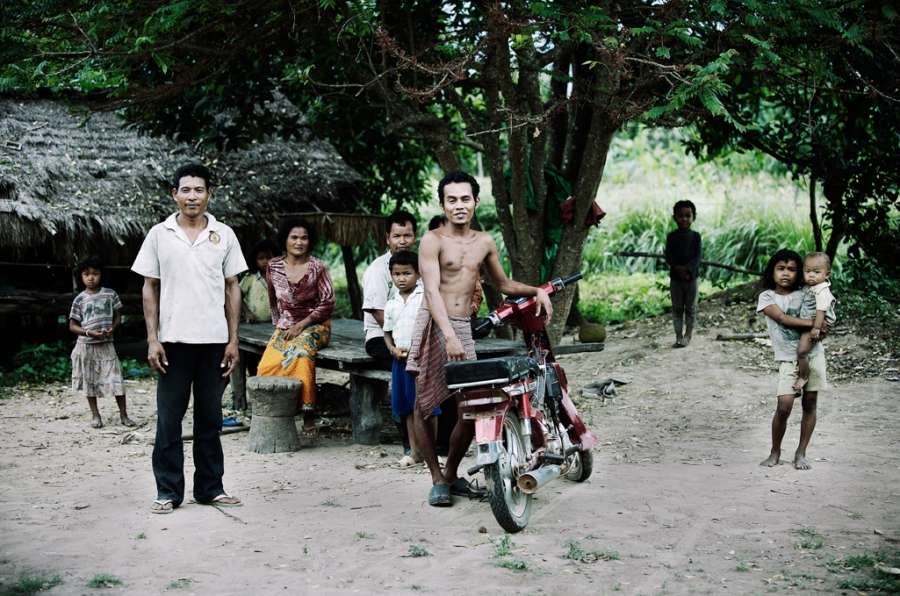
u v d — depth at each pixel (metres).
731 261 15.70
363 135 14.00
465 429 4.98
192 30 7.83
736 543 4.21
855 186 10.53
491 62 7.32
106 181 11.21
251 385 6.61
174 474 4.96
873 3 6.70
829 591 3.58
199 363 5.00
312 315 7.04
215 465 5.08
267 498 5.21
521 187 7.72
